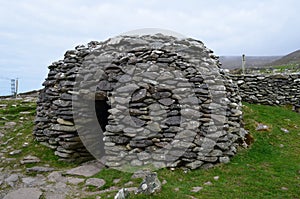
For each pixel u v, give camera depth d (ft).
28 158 28.27
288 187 21.18
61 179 23.82
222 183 21.81
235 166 24.82
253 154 27.63
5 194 22.20
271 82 46.01
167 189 19.98
